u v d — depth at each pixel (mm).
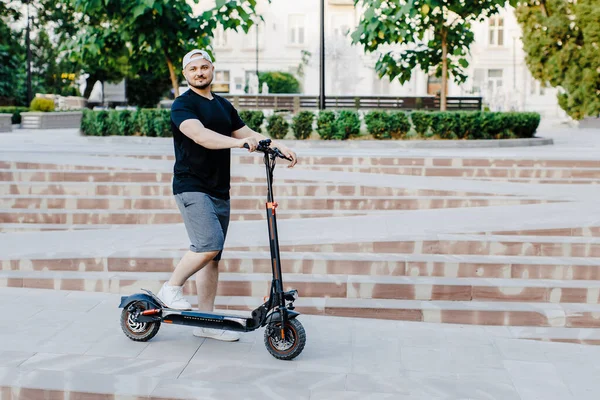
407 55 19156
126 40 17219
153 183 9375
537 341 4738
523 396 3734
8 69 32969
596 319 5277
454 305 5438
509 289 5590
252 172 10023
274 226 4141
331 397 3637
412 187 9125
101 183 9383
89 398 3650
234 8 17422
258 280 5719
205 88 4340
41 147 14000
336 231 6875
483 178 10906
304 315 5195
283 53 38812
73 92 40469
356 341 4582
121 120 17297
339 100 21984
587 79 26156
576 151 14156
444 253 6305
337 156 11586
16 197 8906
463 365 4184
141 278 5777
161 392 3643
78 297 5480
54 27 35844
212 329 4539
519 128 17109
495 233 6594
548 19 26188
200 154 4219
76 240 6773
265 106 23094
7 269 6039
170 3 16641
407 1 16844
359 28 17875
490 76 39031
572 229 6625
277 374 3928
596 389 3879
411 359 4262
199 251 4246
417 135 16891
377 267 5945
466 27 18578
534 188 9461
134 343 4398
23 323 4754
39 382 3730
